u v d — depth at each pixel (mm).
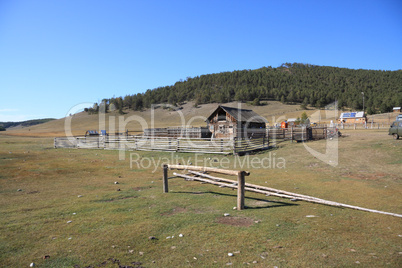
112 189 9695
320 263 3955
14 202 7762
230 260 4086
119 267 3922
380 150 16203
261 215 6348
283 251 4379
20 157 19844
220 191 9211
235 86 190500
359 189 9141
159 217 6238
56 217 6312
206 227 5539
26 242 4844
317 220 5953
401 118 38156
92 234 5211
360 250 4402
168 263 4020
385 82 198375
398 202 7430
